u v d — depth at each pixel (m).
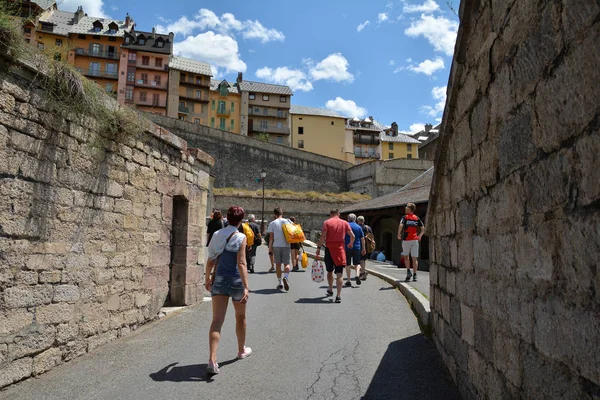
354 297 9.01
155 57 68.38
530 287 2.36
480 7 3.31
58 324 4.88
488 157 3.11
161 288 7.49
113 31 67.44
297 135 80.00
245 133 74.56
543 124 2.19
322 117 81.56
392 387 4.21
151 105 66.94
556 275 2.04
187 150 8.48
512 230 2.63
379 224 31.14
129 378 4.49
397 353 5.26
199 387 4.25
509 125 2.68
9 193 4.22
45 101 4.68
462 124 3.89
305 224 43.38
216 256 4.93
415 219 10.34
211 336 4.68
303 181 52.75
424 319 6.36
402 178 50.06
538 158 2.25
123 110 6.10
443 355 4.84
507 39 2.72
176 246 8.47
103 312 5.74
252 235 13.50
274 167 51.25
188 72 69.81
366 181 50.81
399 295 9.13
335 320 7.01
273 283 11.22
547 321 2.14
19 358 4.32
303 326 6.65
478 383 3.38
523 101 2.46
